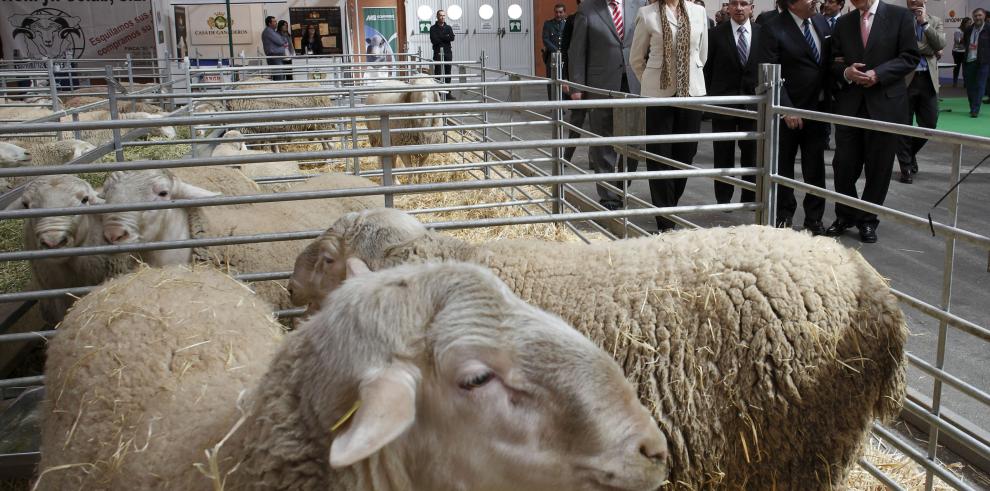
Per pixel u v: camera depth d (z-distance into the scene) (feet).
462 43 90.38
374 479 6.63
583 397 6.28
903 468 13.37
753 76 28.32
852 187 27.22
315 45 72.28
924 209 31.45
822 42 27.27
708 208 15.98
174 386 8.61
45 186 15.90
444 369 6.34
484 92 39.73
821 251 10.89
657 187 26.35
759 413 10.30
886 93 25.77
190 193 16.21
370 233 12.55
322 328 6.66
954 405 16.17
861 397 10.39
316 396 6.51
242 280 14.96
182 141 24.91
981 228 28.66
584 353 6.44
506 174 34.27
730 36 28.48
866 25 25.89
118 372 8.88
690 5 24.93
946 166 40.42
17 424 13.05
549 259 11.57
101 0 71.51
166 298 10.25
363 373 6.26
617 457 6.29
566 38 38.42
